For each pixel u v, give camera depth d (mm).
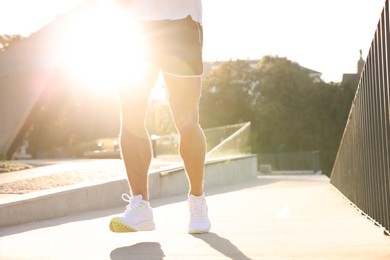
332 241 2787
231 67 47469
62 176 8336
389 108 3125
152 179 8891
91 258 2438
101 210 6305
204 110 46719
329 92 48281
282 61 47906
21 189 6855
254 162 20297
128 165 3250
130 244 2852
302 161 40938
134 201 3225
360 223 3754
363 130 4781
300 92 47594
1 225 4629
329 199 7676
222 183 14859
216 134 19375
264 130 45562
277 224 3752
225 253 2436
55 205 5395
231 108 46531
